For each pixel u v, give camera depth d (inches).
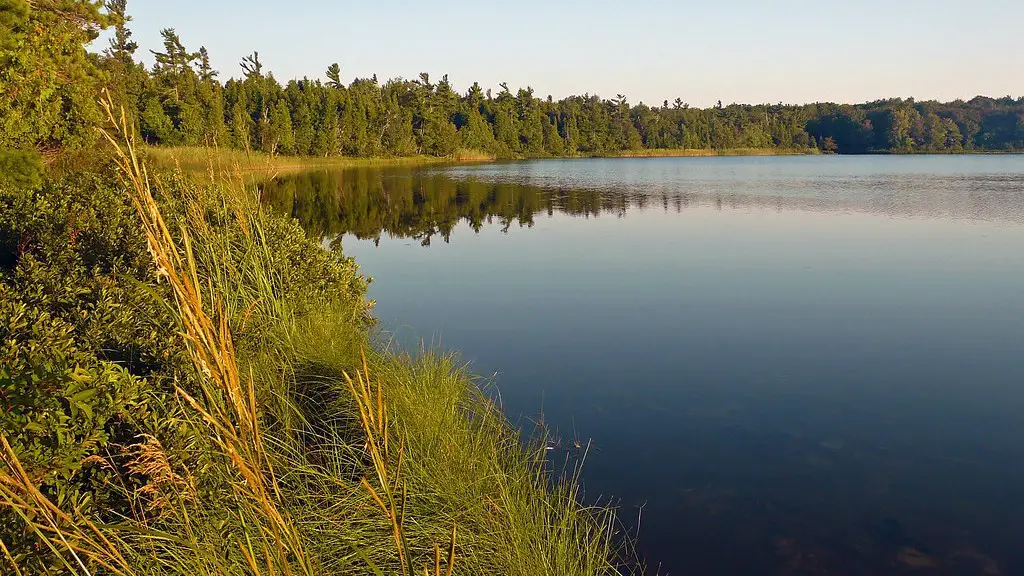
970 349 297.3
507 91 3821.4
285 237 337.1
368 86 3314.5
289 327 236.2
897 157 3705.7
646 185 1418.6
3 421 105.3
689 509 176.6
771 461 201.0
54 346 147.5
